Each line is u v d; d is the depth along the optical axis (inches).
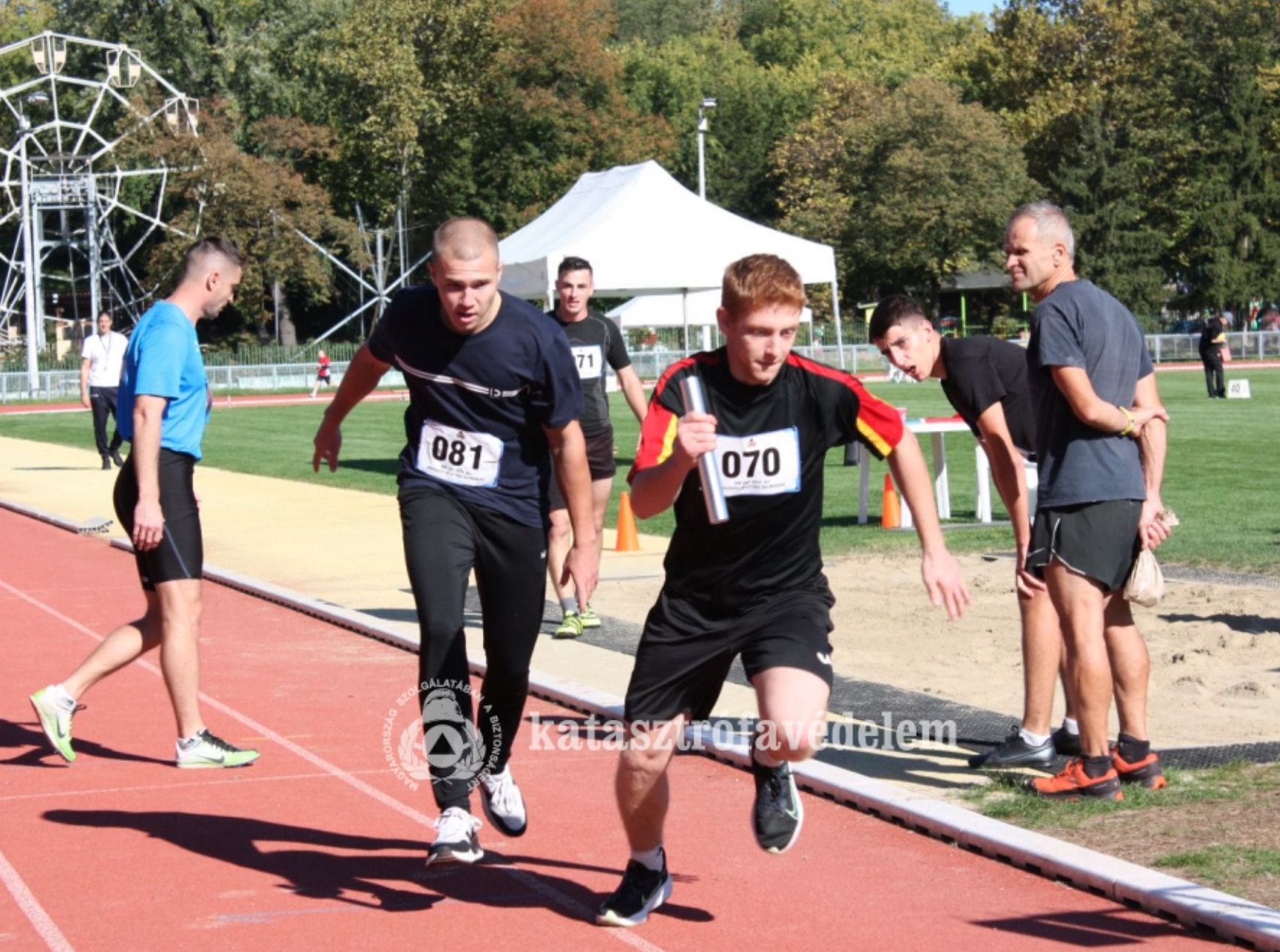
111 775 284.2
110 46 2723.9
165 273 2775.6
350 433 1465.3
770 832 199.6
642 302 1950.1
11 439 1478.8
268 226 2819.9
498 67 3038.9
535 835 244.4
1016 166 2849.4
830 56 4473.4
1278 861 213.3
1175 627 390.3
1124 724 256.1
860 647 384.2
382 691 357.7
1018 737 272.4
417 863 230.7
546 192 3139.8
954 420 649.6
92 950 195.2
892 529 630.5
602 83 3174.2
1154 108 3048.7
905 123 2824.8
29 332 2524.6
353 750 302.2
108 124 3240.7
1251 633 381.7
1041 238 247.6
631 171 1040.8
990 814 243.0
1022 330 2974.9
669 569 196.7
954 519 668.1
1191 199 2923.2
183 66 3201.3
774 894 213.5
